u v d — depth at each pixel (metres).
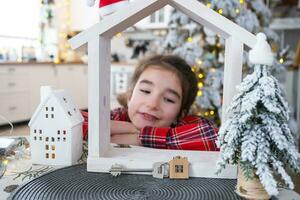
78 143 0.72
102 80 0.66
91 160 0.64
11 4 4.02
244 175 0.50
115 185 0.57
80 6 4.78
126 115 1.11
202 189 0.55
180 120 1.06
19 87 3.66
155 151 0.73
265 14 2.15
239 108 0.51
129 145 0.80
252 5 2.06
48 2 4.56
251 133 0.49
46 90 0.71
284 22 4.12
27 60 3.98
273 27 4.14
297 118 3.01
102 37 0.65
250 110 0.48
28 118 3.79
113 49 5.11
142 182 0.58
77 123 0.71
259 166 0.47
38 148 0.69
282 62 2.00
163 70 1.02
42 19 4.49
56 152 0.69
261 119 0.49
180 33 2.09
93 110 0.65
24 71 3.71
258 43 0.51
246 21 1.83
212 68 1.98
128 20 0.65
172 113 1.01
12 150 0.72
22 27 4.19
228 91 0.61
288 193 0.54
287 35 4.30
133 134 0.89
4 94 3.47
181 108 1.08
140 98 1.01
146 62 1.08
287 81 3.23
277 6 4.14
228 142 0.50
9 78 3.52
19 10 4.13
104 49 0.67
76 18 4.84
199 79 1.95
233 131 0.50
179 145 0.79
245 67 1.52
